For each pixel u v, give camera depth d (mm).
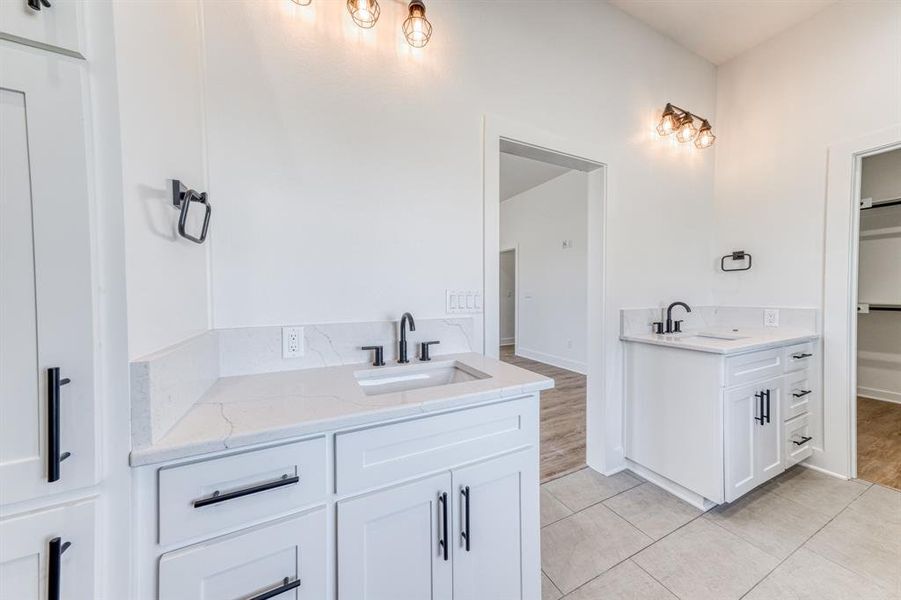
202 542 698
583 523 1690
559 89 1931
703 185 2623
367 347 1395
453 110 1609
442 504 962
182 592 680
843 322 2072
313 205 1322
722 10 2158
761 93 2436
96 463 624
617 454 2207
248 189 1216
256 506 747
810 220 2207
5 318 573
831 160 2109
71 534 610
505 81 1755
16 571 582
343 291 1382
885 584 1303
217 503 708
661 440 1996
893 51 1884
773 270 2379
